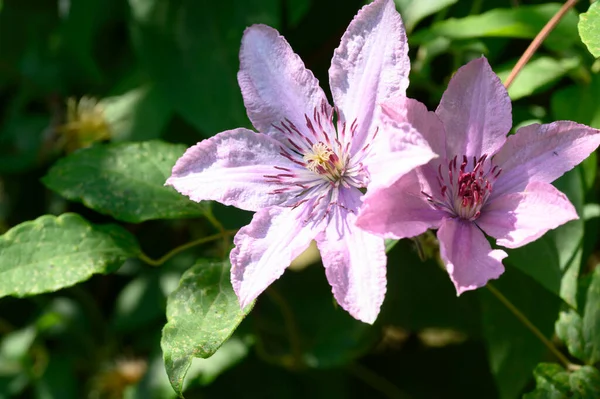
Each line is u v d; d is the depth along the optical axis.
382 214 0.65
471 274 0.65
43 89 0.92
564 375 0.72
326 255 0.67
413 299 0.84
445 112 0.68
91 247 0.73
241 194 0.69
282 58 0.70
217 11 0.81
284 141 0.70
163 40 0.83
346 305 0.65
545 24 0.74
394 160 0.65
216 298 0.69
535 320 0.75
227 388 0.87
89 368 0.91
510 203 0.67
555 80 0.75
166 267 0.89
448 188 0.67
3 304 0.94
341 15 0.84
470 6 0.80
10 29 0.93
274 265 0.67
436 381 0.89
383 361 0.90
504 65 0.76
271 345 0.85
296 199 0.69
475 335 0.84
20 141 0.92
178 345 0.68
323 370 0.87
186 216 0.74
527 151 0.67
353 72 0.69
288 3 0.80
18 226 0.73
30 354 0.91
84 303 0.92
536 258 0.72
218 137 0.70
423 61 0.80
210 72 0.82
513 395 0.75
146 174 0.74
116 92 0.88
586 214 0.76
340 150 0.69
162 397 0.83
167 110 0.85
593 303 0.73
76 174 0.74
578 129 0.67
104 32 0.89
